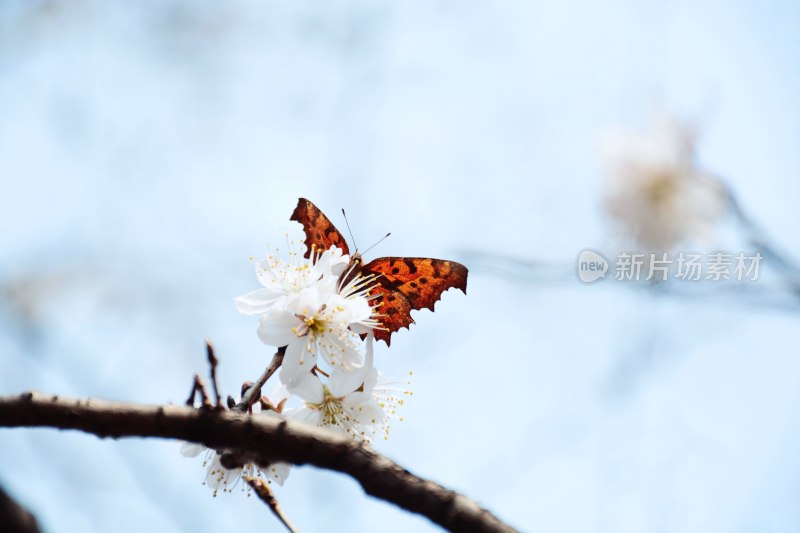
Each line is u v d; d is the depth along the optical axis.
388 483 1.22
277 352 1.30
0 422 1.22
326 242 1.32
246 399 1.28
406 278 1.31
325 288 1.30
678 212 1.42
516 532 1.22
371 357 1.30
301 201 1.32
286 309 1.30
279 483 1.29
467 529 1.22
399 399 1.32
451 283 1.31
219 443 1.23
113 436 1.23
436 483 1.22
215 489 1.29
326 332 1.30
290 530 1.25
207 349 1.23
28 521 1.15
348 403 1.30
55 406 1.22
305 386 1.30
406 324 1.31
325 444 1.23
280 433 1.23
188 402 1.23
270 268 1.31
